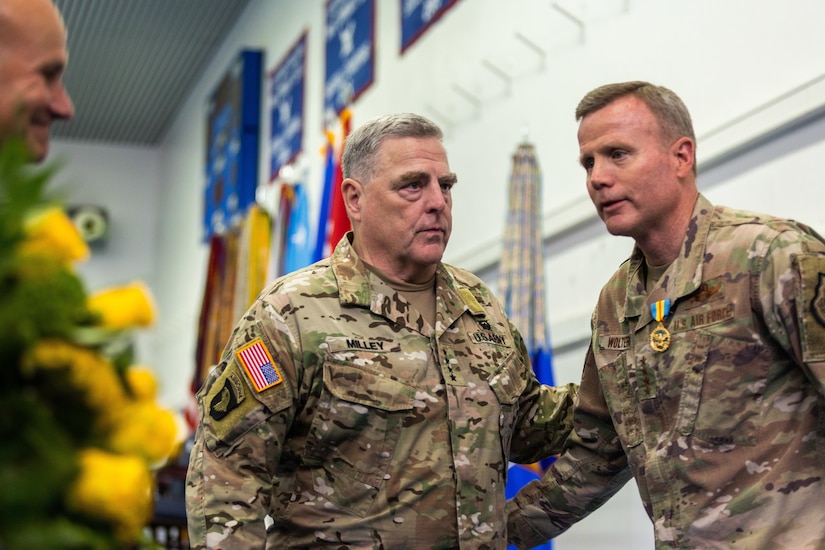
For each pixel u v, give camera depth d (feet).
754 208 10.32
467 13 16.78
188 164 34.60
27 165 2.77
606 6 13.03
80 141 38.70
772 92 10.09
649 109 5.93
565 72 13.83
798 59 9.78
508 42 15.39
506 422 6.60
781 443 5.41
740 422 5.52
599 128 5.97
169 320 34.60
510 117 15.21
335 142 16.24
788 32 9.93
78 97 34.99
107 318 2.71
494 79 15.75
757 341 5.52
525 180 12.34
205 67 33.30
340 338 6.33
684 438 5.68
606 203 5.96
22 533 2.43
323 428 6.21
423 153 6.59
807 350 5.19
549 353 11.60
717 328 5.64
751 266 5.55
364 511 6.13
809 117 9.59
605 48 12.99
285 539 6.30
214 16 30.27
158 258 38.06
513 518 7.20
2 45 3.41
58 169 2.73
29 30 3.45
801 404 5.44
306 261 17.75
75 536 2.48
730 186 10.68
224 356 6.48
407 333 6.52
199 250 31.94
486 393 6.53
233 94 29.01
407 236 6.49
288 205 18.54
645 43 12.19
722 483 5.51
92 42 31.01
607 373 6.28
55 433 2.53
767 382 5.51
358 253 6.82
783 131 9.95
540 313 11.78
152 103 35.91
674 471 5.71
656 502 5.81
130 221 38.70
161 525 12.40
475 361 6.62
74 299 2.66
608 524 12.16
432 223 6.52
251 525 5.95
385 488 6.15
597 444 6.71
